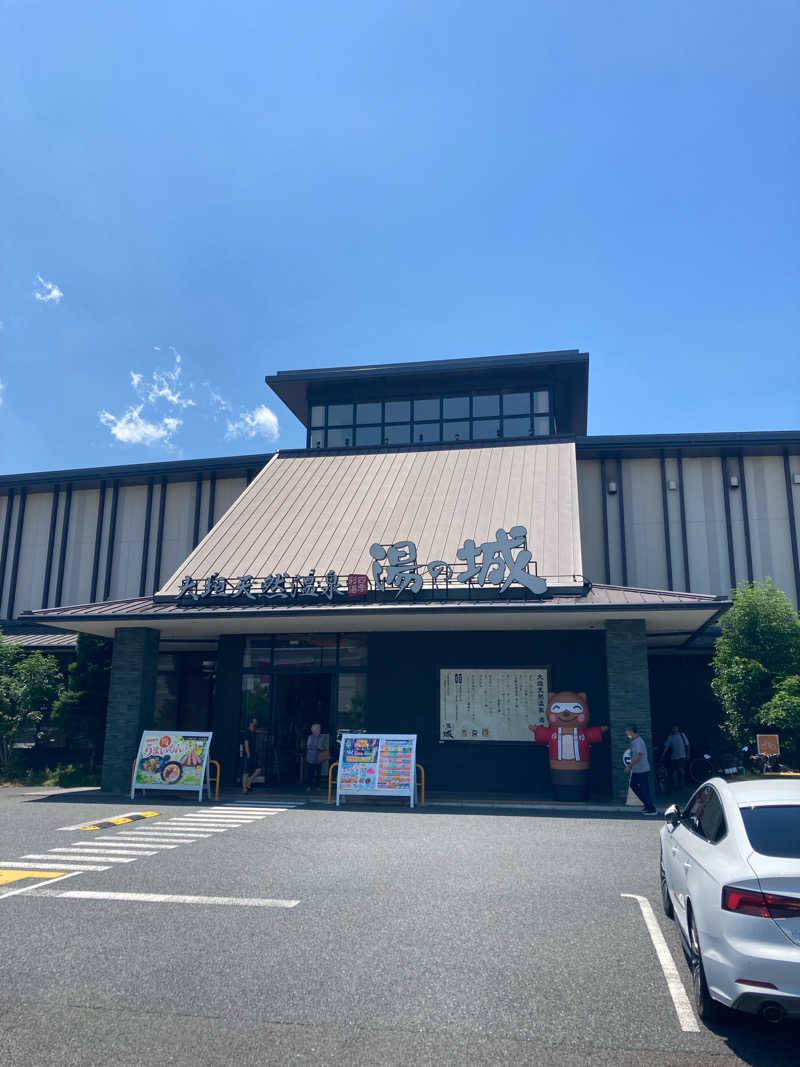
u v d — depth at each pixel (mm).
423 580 19656
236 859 11008
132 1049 5098
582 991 6102
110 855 11305
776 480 25844
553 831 13750
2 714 23406
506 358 29953
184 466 29984
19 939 7312
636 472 26750
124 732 20234
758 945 5098
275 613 18984
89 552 30781
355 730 21312
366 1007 5770
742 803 6277
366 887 9328
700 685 24250
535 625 19859
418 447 27703
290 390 32438
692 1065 4965
